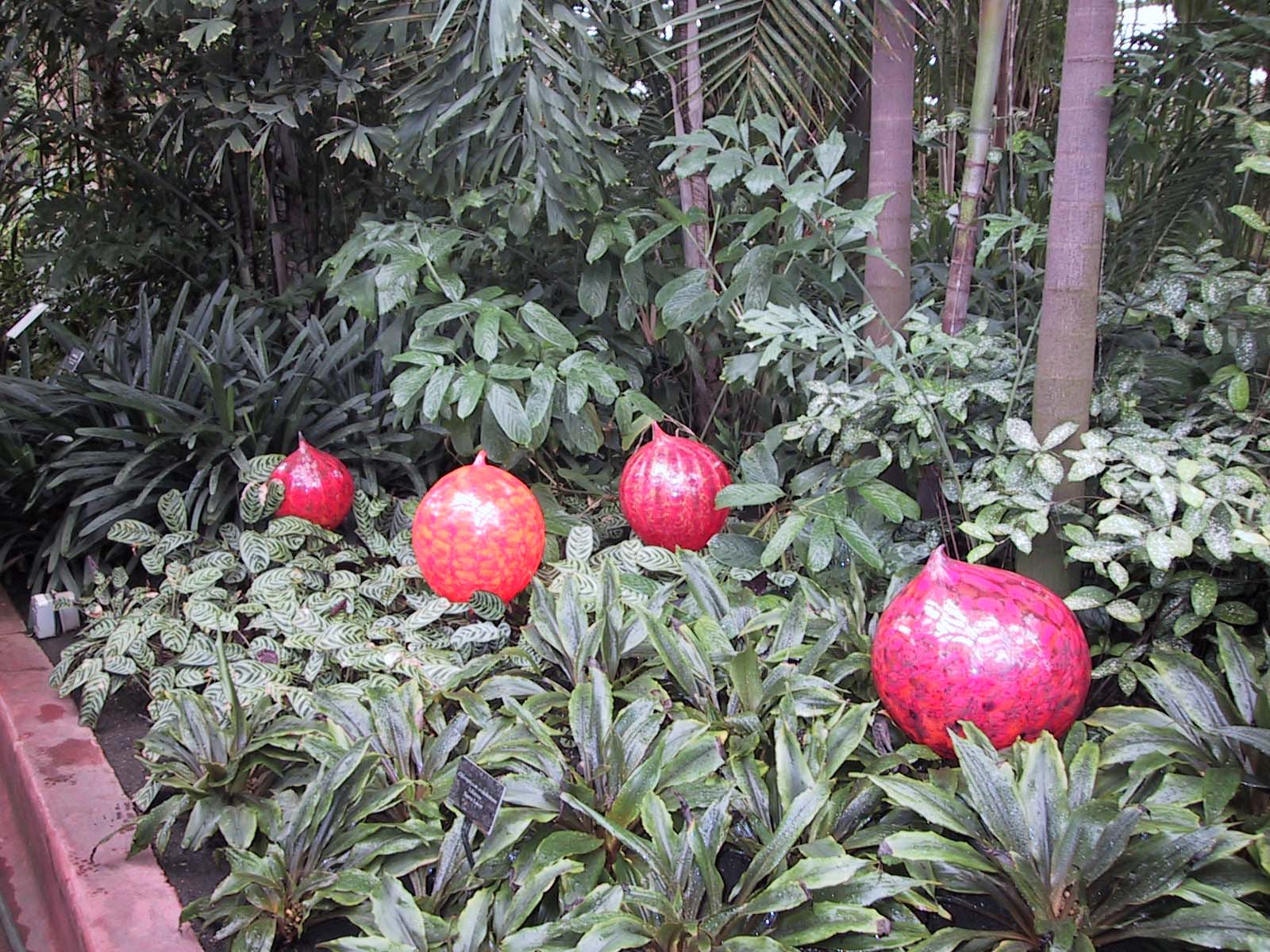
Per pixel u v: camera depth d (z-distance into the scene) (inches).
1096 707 74.5
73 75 165.2
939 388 77.8
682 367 120.7
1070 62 68.2
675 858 53.9
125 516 105.6
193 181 165.6
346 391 123.0
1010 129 113.1
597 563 89.7
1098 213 69.4
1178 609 70.1
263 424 111.7
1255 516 66.8
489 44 89.7
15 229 185.9
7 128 165.2
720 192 106.3
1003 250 114.7
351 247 104.3
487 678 79.0
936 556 64.4
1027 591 63.9
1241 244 98.7
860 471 79.0
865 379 91.0
